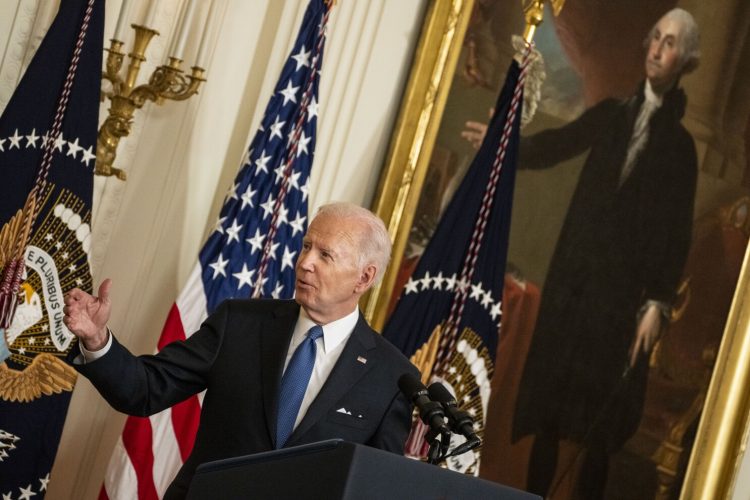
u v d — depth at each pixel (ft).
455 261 23.25
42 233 18.20
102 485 19.53
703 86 27.25
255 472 8.86
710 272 27.07
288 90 21.17
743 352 26.78
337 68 23.95
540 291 26.04
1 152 17.60
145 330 21.49
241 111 22.53
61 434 19.12
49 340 18.38
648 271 26.84
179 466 19.93
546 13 26.18
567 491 26.13
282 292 21.31
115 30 19.70
